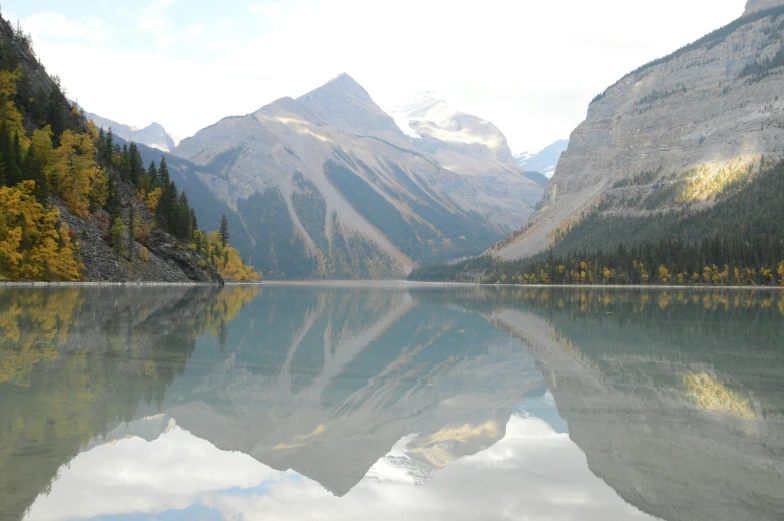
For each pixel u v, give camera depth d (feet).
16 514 29.73
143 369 72.08
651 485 35.19
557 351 100.32
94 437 42.98
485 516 30.53
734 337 123.03
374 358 90.74
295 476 36.42
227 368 76.02
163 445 41.83
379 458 40.45
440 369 80.23
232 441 43.57
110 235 373.20
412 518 29.86
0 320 119.96
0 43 406.41
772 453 41.91
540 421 50.96
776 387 67.51
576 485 35.22
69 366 71.87
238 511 30.58
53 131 403.13
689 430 47.75
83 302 180.24
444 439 45.06
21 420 46.44
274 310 199.72
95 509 30.45
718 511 31.50
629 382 70.54
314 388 65.00
